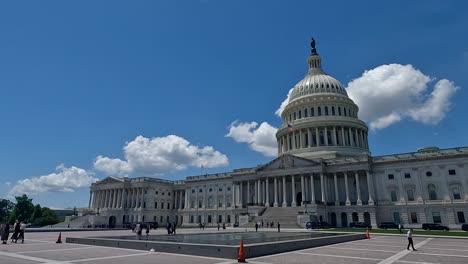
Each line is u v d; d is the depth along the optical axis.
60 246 32.81
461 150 80.31
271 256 24.97
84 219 122.00
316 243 34.62
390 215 84.38
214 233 55.75
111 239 34.31
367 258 23.89
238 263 21.02
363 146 112.94
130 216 129.50
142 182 130.75
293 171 97.19
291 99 130.12
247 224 86.81
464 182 76.88
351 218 87.00
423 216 79.75
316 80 124.62
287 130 117.00
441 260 22.95
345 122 109.31
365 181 92.06
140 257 23.67
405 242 40.53
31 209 142.00
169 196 139.88
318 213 84.94
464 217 74.94
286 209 91.31
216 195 121.19
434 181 80.81
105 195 142.62
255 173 108.12
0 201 151.25
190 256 24.61
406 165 85.56
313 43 143.88
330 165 94.62
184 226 115.31
